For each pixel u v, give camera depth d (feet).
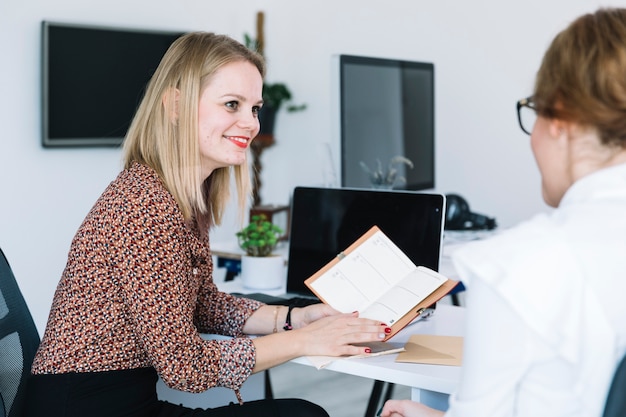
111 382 5.39
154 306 5.26
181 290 5.38
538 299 3.06
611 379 3.21
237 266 9.25
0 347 5.37
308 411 5.66
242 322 6.23
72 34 14.28
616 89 3.14
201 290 6.28
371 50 16.17
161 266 5.29
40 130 14.12
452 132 15.33
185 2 16.11
